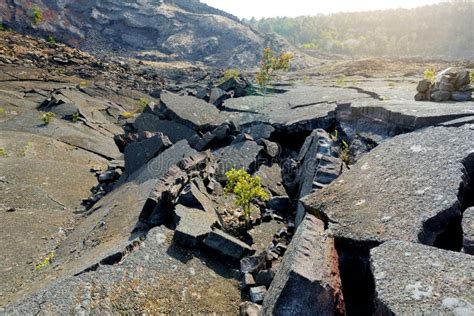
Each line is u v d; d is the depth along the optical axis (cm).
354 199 460
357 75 3045
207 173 741
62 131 1559
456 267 283
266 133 965
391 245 329
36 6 10762
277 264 459
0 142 1276
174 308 392
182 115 1089
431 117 635
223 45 13262
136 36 13175
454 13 15300
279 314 309
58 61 3159
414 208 400
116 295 390
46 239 728
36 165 1109
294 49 13750
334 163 604
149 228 546
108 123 1942
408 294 264
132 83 3166
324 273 327
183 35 13388
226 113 1181
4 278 579
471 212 352
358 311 357
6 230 738
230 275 460
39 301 375
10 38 3406
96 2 12950
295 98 1283
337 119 914
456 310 242
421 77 2347
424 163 480
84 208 903
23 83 2342
